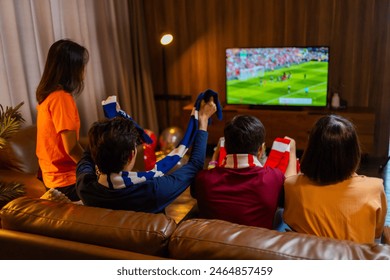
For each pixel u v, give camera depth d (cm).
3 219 142
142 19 493
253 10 457
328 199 146
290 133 438
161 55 509
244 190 154
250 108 456
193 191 171
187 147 171
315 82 432
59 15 379
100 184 148
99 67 434
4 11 314
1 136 241
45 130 212
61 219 134
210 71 493
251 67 449
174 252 120
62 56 206
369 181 148
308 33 444
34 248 131
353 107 441
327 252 111
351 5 423
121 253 122
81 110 411
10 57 322
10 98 323
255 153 161
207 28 480
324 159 145
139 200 147
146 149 329
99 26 430
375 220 145
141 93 503
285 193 158
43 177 230
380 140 445
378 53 426
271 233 119
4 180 257
